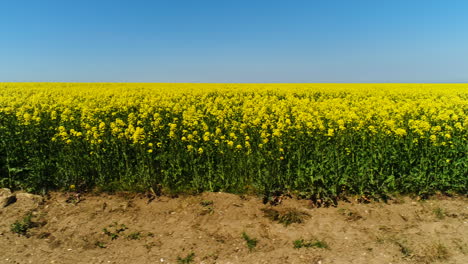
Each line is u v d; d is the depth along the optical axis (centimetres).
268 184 632
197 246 482
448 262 432
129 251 473
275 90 2377
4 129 783
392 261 438
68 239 504
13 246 484
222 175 662
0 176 693
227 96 1969
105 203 611
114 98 1501
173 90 2280
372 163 649
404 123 909
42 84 3284
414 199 612
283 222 542
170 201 619
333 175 618
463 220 535
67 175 669
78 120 970
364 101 1422
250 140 780
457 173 624
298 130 748
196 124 897
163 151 724
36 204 601
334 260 443
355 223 536
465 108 1209
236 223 541
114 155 719
